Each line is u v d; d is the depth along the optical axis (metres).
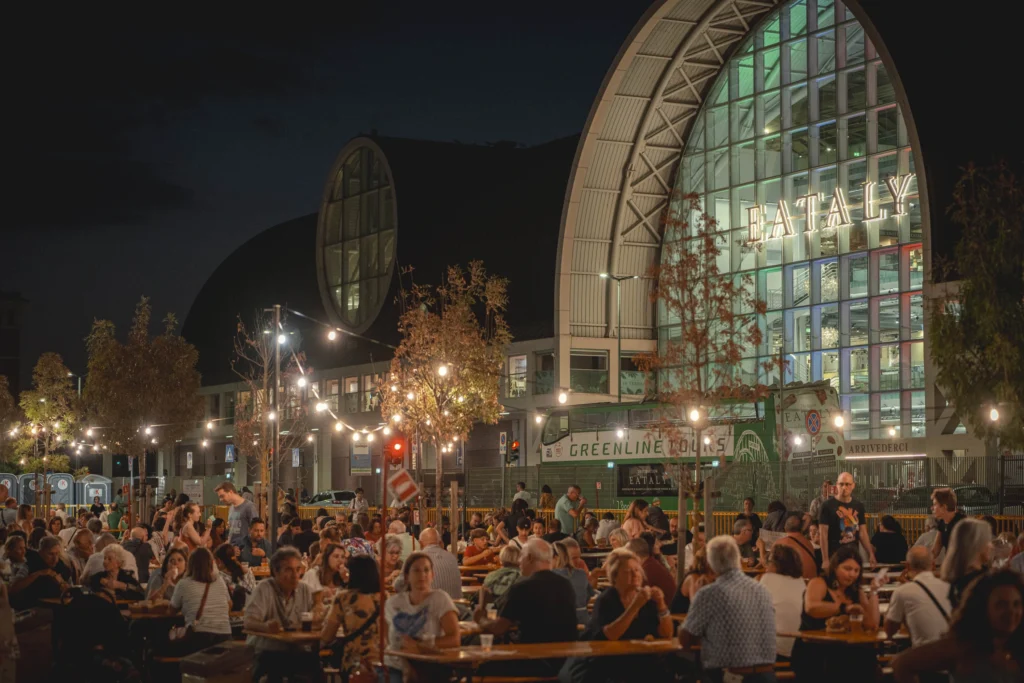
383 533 12.78
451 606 12.25
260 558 24.16
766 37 60.44
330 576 16.69
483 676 13.41
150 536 27.78
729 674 12.70
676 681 13.44
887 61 52.84
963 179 31.11
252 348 97.50
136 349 79.44
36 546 22.39
